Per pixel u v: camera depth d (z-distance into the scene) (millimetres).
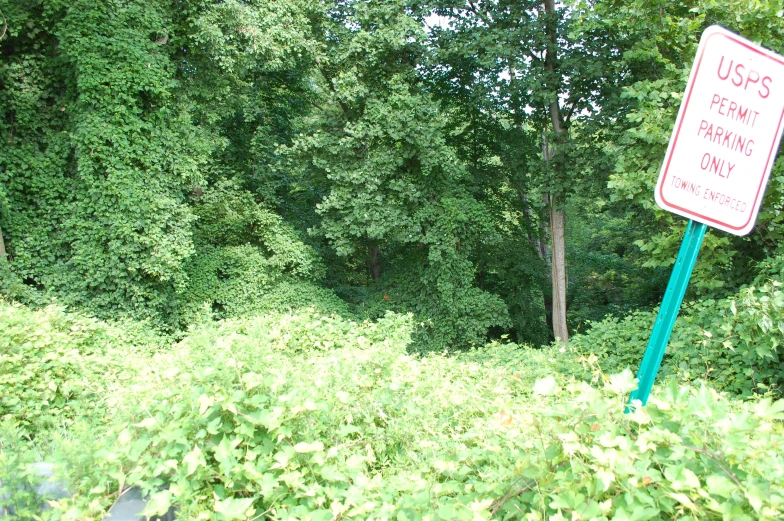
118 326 13281
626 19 8977
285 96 19953
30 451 2680
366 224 16844
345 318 17781
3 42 13672
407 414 3641
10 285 13125
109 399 3881
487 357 9461
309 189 20891
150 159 14062
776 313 5355
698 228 2539
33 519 2344
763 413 2045
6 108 13812
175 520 2340
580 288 24781
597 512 1787
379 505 2465
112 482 2383
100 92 13312
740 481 1821
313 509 2381
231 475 2359
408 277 19000
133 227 13820
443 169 16828
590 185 16672
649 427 2076
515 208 21375
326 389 3184
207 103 16562
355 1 16859
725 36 2467
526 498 2141
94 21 13070
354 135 16062
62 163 14195
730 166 2551
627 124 15055
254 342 3645
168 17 14453
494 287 21719
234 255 17281
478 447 3193
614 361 7121
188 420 2463
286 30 15438
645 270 22141
